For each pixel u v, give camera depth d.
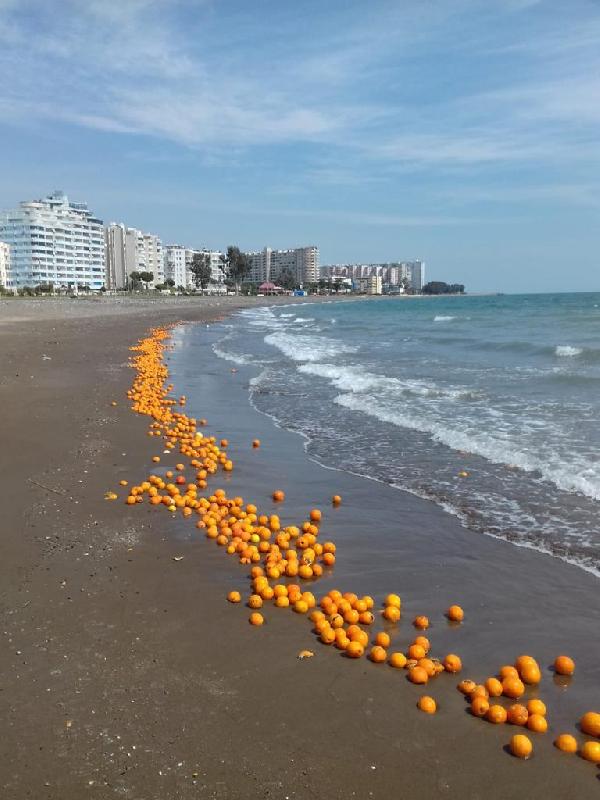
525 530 7.80
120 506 8.82
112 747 4.08
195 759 4.00
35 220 154.12
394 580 6.75
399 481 9.93
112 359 25.72
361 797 3.74
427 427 13.13
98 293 147.75
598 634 5.61
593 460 10.19
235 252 178.75
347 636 5.54
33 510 8.45
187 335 42.38
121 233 187.38
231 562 7.16
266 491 9.87
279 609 6.13
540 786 3.88
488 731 4.39
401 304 133.00
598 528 7.74
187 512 8.65
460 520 8.25
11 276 155.88
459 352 27.86
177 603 6.14
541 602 6.16
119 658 5.13
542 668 5.16
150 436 12.89
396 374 21.03
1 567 6.75
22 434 12.44
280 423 14.53
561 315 58.91
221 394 18.64
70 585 6.41
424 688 4.87
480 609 6.09
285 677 4.95
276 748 4.12
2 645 5.28
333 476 10.42
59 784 3.77
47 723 4.30
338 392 18.08
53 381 19.28
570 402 15.11
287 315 75.81
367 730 4.34
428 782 3.88
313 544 7.68
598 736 4.34
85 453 11.32
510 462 10.48
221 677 4.92
